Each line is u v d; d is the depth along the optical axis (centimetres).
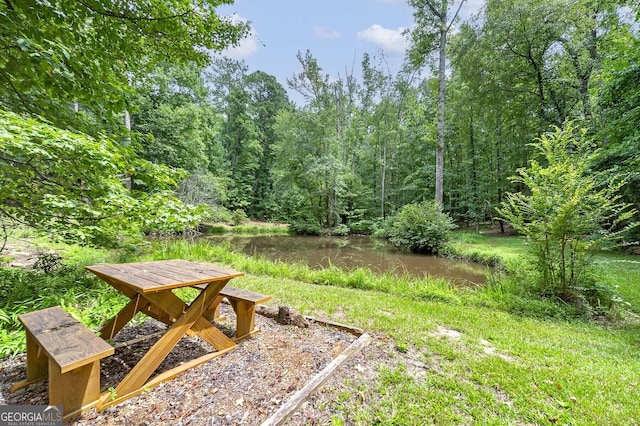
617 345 269
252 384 169
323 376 174
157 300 174
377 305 350
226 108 2270
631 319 356
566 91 1036
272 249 1157
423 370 199
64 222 322
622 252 727
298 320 263
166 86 1270
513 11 936
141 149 379
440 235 1012
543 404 166
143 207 319
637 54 595
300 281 491
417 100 1827
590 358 236
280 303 341
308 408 152
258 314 289
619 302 390
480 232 1445
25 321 170
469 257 895
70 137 241
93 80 262
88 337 153
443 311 344
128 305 219
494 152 1463
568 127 429
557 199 391
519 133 1267
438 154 1123
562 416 157
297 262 841
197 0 369
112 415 139
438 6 1062
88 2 252
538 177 425
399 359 212
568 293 393
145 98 1147
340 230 1675
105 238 355
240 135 2292
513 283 444
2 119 209
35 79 252
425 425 146
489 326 302
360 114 1962
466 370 201
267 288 405
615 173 641
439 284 493
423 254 1038
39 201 301
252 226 1853
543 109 1061
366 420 147
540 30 942
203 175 1457
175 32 341
